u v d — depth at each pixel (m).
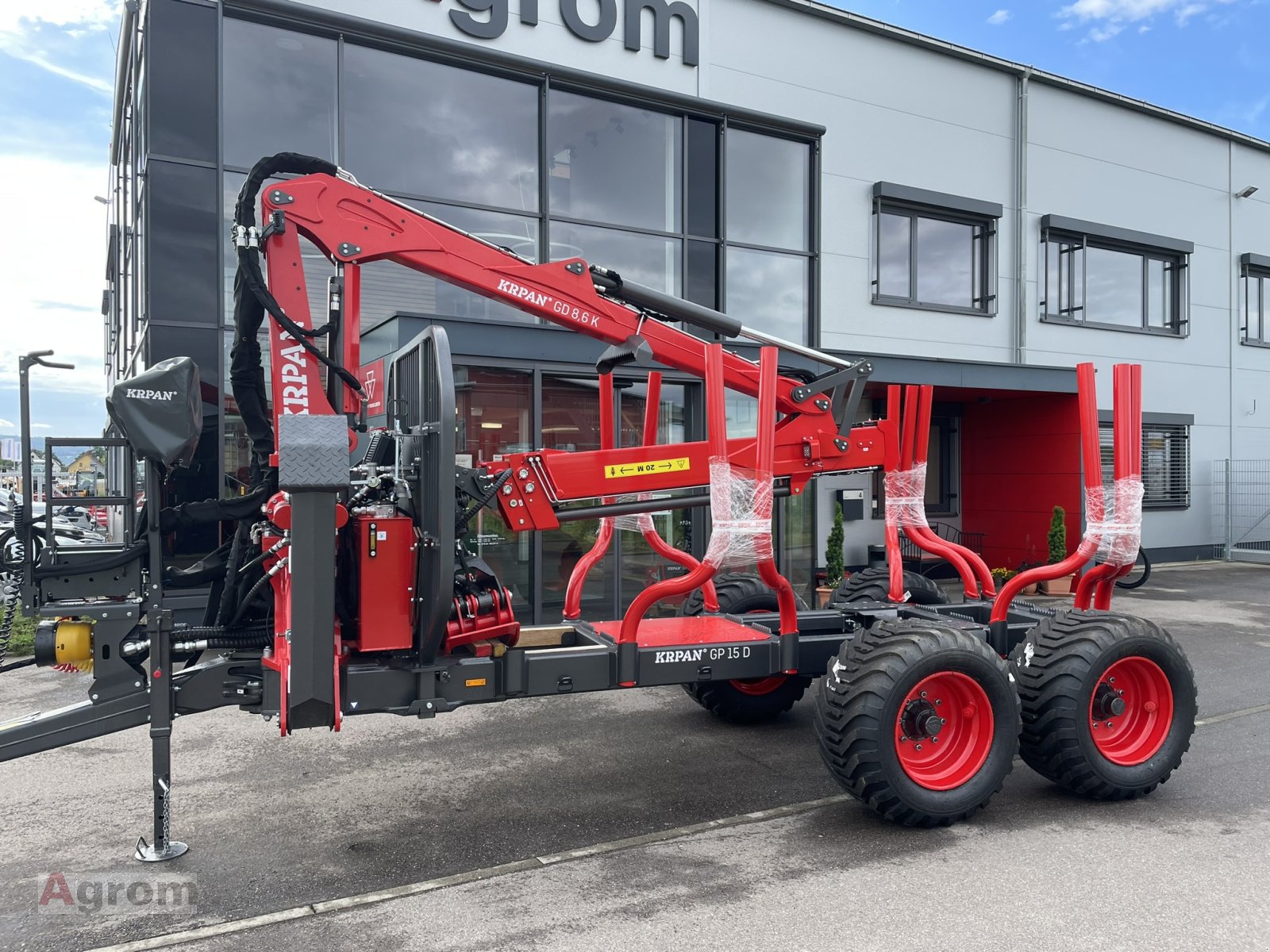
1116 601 10.34
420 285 8.20
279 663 3.43
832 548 10.38
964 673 3.85
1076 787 4.12
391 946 2.87
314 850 3.64
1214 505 14.96
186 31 7.25
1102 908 3.08
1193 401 14.77
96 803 4.17
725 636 4.54
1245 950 2.79
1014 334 12.77
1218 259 15.08
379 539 3.59
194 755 4.89
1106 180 13.74
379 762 4.78
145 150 7.21
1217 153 15.02
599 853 3.60
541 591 8.05
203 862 3.52
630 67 9.58
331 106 7.92
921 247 12.13
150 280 7.14
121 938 2.95
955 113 12.17
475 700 3.73
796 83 10.80
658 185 9.57
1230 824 3.88
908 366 10.35
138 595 3.61
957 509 13.74
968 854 3.57
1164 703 4.29
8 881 3.36
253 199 3.86
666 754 4.95
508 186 8.75
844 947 2.83
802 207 10.64
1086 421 4.48
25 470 3.35
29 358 3.36
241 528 3.80
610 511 4.35
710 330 4.69
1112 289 13.98
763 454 4.12
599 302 4.43
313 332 3.82
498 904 3.16
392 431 4.18
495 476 4.10
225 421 7.36
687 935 2.91
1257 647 7.71
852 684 3.77
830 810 4.09
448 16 8.50
